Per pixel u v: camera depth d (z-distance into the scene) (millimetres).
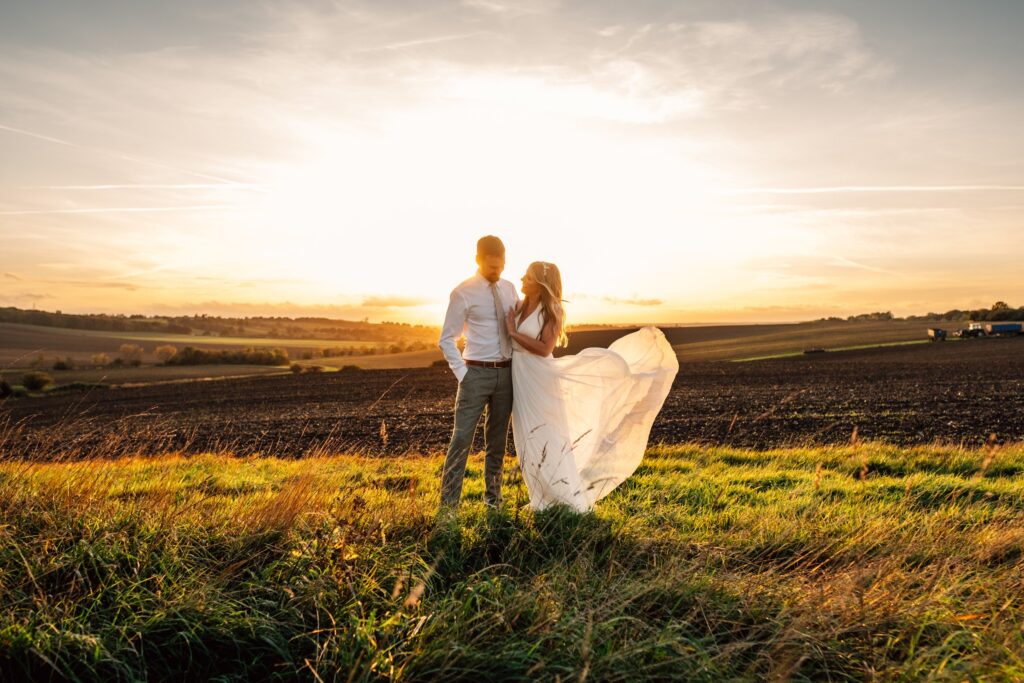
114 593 3188
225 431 16469
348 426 16406
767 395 22672
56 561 3379
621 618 2895
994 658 2758
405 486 6332
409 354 89812
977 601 3305
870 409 17328
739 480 6672
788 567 3957
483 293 5148
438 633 2873
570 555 3902
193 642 2879
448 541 3889
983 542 4145
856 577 3424
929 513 5137
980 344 56344
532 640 2857
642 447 5367
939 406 17766
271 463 8703
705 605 3191
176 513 4047
